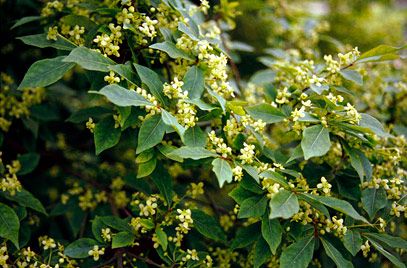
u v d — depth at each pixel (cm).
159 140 73
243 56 157
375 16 170
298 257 74
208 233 80
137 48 83
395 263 75
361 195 83
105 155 118
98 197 101
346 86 105
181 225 78
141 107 76
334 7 166
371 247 94
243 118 79
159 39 85
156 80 76
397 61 118
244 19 152
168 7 85
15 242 78
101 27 79
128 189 105
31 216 96
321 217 78
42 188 117
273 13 126
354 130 78
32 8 106
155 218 81
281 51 108
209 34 84
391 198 83
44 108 105
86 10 93
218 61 79
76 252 81
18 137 106
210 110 78
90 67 72
